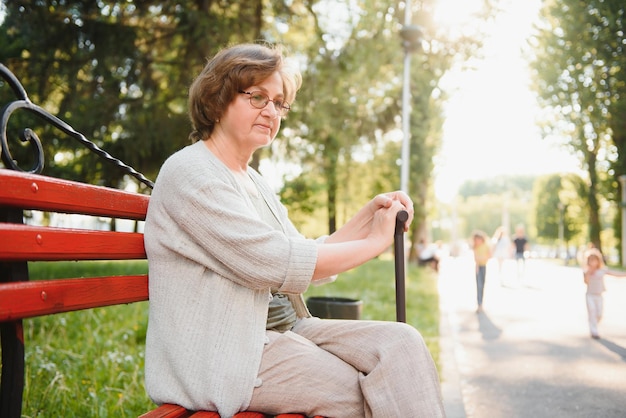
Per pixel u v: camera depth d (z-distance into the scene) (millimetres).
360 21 13938
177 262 1887
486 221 105500
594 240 33938
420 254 26797
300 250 1854
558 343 7160
